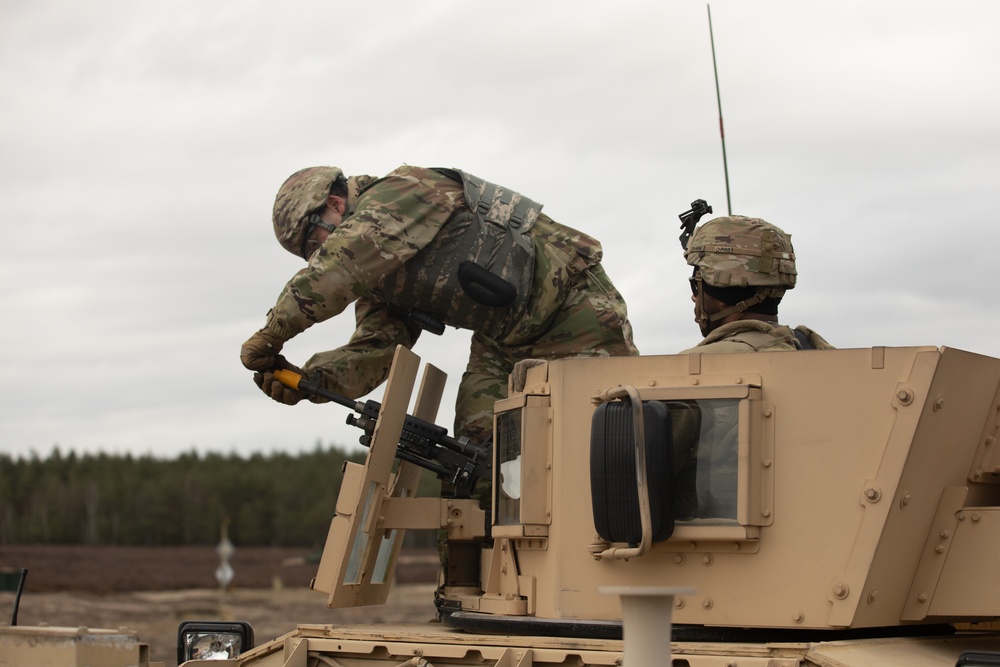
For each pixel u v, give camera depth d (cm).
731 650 391
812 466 414
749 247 475
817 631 422
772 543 414
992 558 417
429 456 583
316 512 7988
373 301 659
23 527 7512
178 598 3781
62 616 2895
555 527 441
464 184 620
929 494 423
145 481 8569
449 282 610
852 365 416
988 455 447
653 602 303
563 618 435
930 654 414
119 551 6444
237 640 495
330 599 523
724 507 417
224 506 8106
